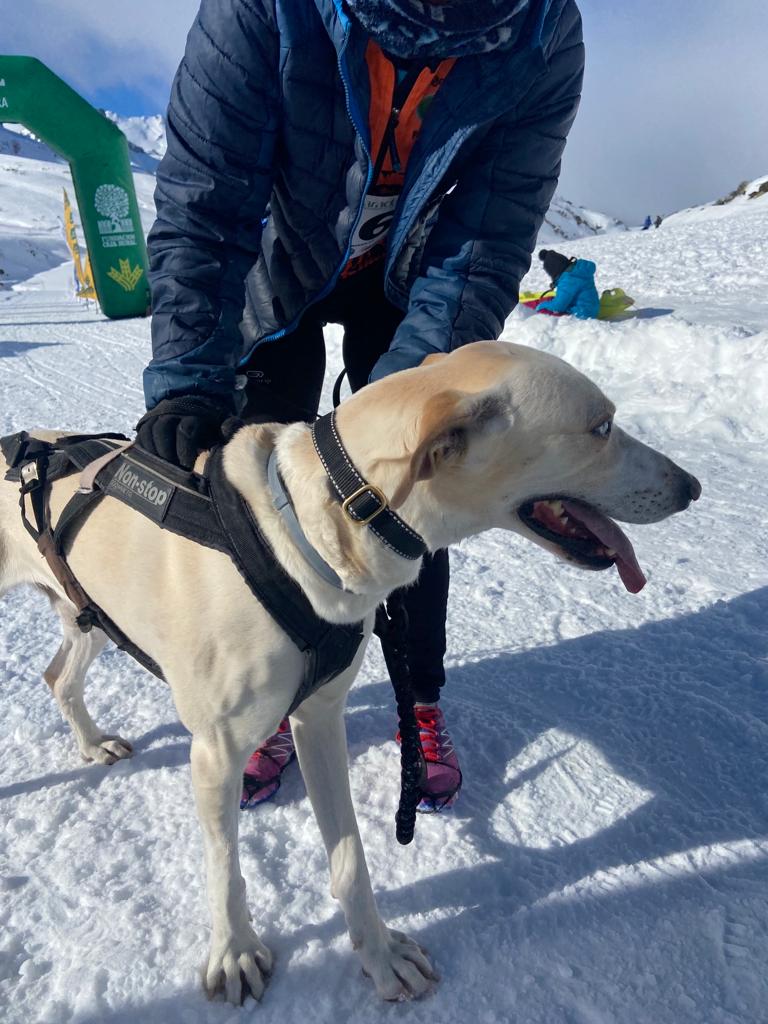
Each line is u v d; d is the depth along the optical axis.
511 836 1.90
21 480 1.90
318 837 1.94
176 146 1.75
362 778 2.12
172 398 1.78
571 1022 1.46
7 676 2.67
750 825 1.87
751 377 4.57
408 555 1.49
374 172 1.80
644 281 8.94
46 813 2.02
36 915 1.72
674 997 1.48
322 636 1.49
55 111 14.23
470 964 1.59
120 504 1.67
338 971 1.60
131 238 15.03
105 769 2.19
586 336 5.75
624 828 1.89
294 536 1.47
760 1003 1.46
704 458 4.11
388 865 1.85
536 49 1.62
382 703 2.45
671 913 1.66
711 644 2.59
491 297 1.83
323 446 1.48
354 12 1.51
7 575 2.05
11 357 9.49
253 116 1.68
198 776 1.56
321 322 2.22
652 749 2.14
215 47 1.64
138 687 2.57
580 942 1.61
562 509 1.61
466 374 1.48
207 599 1.48
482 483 1.47
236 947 1.57
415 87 1.69
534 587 3.10
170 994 1.55
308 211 1.87
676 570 3.09
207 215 1.77
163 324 1.79
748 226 14.97
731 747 2.12
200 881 1.80
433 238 1.91
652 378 5.16
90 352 9.64
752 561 3.08
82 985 1.56
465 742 2.23
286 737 2.18
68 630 2.17
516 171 1.81
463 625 2.86
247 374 2.20
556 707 2.35
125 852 1.89
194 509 1.52
